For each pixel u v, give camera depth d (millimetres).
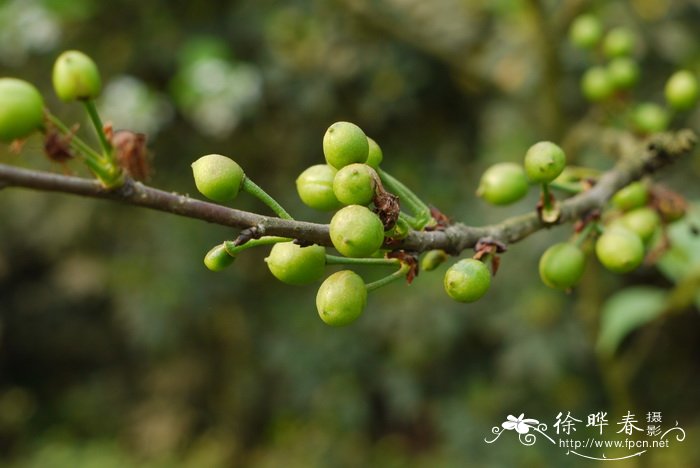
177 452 9023
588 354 6922
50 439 9516
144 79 7957
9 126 1501
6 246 9141
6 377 10141
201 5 7867
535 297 6922
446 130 7926
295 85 7703
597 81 3455
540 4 4000
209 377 9086
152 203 1560
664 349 7867
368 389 8188
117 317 8586
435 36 6695
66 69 1525
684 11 6688
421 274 7621
